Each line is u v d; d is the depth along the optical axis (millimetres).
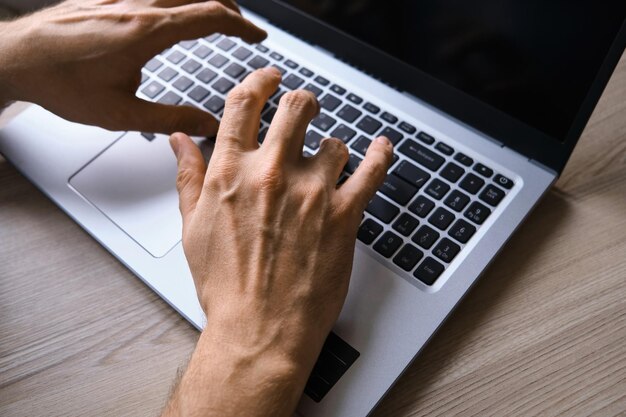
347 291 458
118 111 571
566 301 499
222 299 438
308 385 440
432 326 460
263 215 456
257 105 529
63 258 549
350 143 567
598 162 582
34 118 621
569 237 534
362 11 587
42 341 504
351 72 623
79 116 587
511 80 516
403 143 562
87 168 581
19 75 576
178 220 537
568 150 511
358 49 612
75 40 565
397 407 458
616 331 481
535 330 487
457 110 568
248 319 423
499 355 476
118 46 557
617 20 435
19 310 521
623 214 544
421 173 539
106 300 523
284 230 454
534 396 456
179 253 518
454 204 518
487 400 457
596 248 526
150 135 594
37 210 580
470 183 530
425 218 511
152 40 566
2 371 490
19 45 580
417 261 490
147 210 547
